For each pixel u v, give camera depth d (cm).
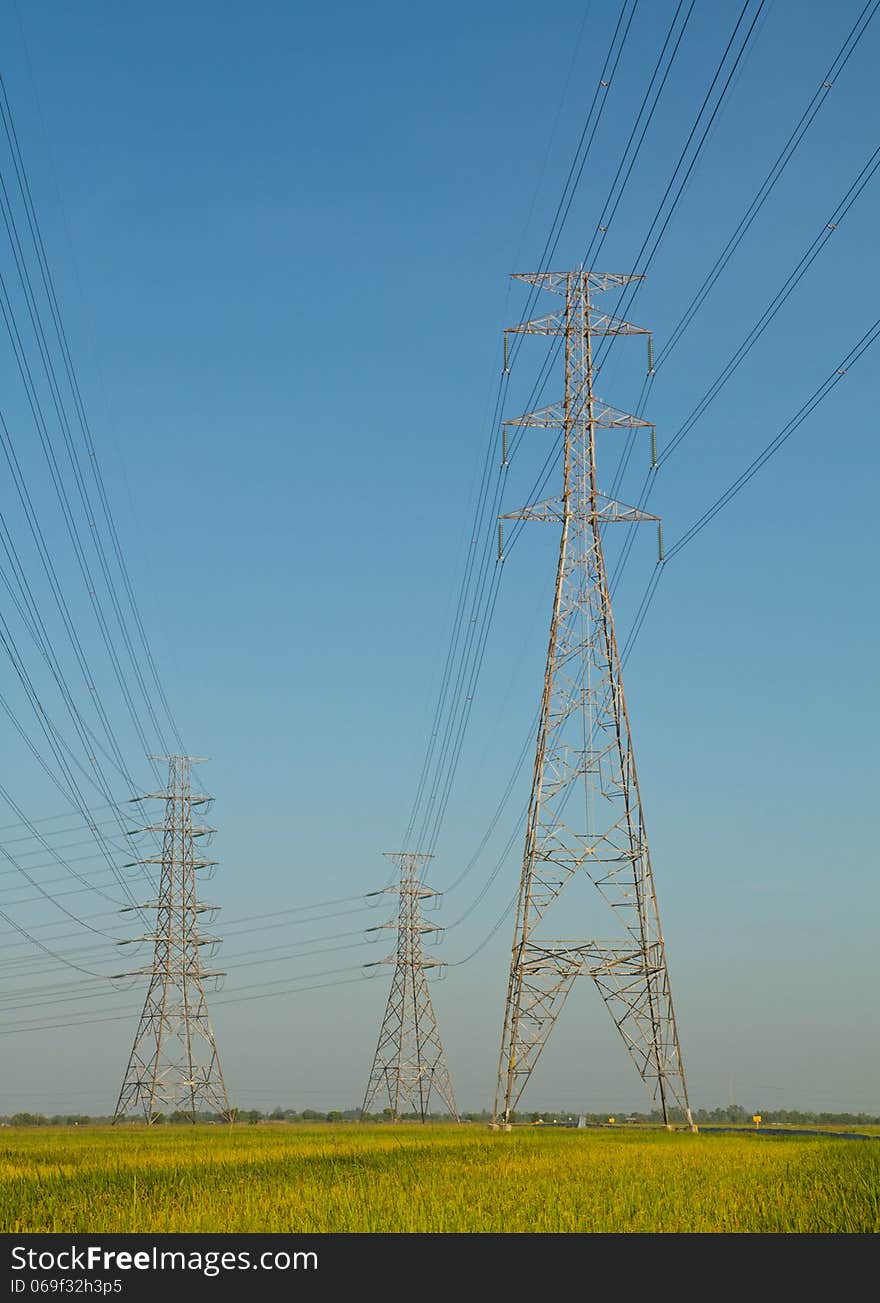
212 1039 11388
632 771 7781
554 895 7781
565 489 7969
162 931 11362
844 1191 3662
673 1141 7188
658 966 7794
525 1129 9281
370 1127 11550
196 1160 5772
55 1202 3722
